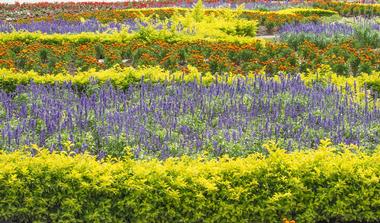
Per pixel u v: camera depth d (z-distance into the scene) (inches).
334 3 1087.0
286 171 306.8
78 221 294.2
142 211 291.3
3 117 390.6
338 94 422.6
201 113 392.8
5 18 956.0
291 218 302.2
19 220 298.8
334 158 318.7
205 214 296.8
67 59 565.0
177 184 295.6
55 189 296.0
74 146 350.0
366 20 874.8
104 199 295.4
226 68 543.8
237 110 396.2
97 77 476.1
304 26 784.9
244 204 299.0
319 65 550.6
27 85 453.7
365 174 309.3
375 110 400.5
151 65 558.6
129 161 309.1
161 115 387.5
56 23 821.9
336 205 304.2
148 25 686.5
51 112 385.4
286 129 371.2
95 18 864.3
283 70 546.3
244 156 343.0
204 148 348.8
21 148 333.1
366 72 558.6
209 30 723.4
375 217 307.6
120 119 374.3
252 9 1052.5
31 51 581.3
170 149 341.4
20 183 294.7
